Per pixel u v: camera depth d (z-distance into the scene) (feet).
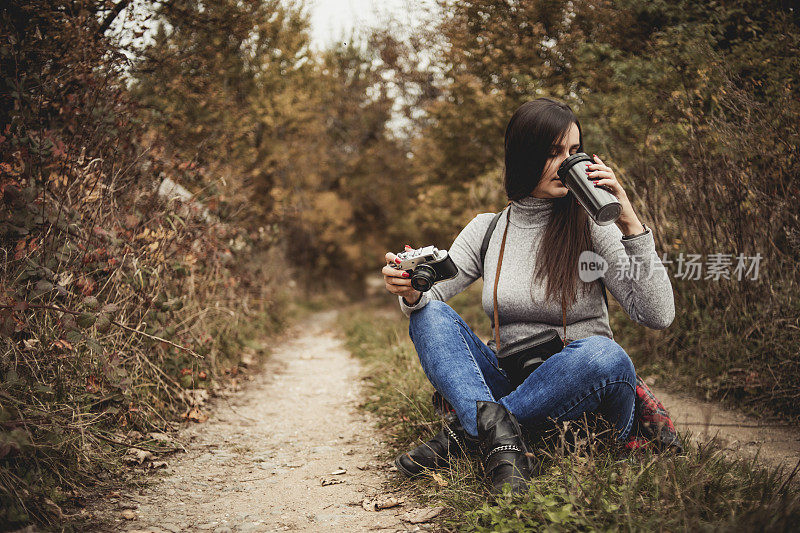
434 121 23.81
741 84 10.35
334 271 54.95
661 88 11.88
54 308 7.20
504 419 5.92
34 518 5.63
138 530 5.75
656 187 12.01
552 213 6.88
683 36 11.47
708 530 4.58
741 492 5.55
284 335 24.07
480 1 15.47
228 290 16.24
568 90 14.61
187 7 12.21
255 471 7.80
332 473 7.61
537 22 14.70
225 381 13.34
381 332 19.77
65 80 9.45
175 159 12.75
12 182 7.57
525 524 5.07
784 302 10.05
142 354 9.55
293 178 37.01
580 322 6.76
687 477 5.50
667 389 11.42
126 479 7.17
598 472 5.71
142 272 9.68
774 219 10.18
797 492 5.81
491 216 7.60
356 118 46.32
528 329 6.87
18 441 5.56
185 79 12.76
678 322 12.25
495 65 16.55
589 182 5.92
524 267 6.88
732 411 9.97
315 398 12.55
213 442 9.13
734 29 11.68
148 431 8.97
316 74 33.37
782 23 10.65
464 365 6.48
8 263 7.54
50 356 7.45
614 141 12.99
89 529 5.73
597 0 13.46
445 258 6.58
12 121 8.39
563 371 6.13
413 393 9.87
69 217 8.36
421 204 28.71
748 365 10.43
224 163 18.06
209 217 14.69
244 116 19.93
